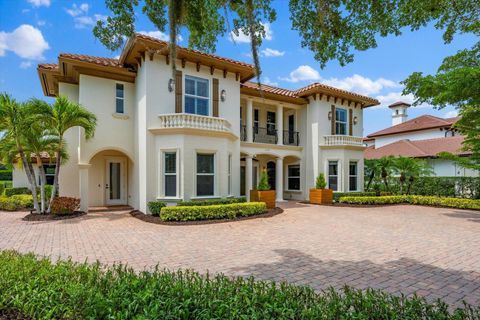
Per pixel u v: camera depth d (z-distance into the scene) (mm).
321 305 2809
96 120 12742
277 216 12836
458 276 5477
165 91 13008
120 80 13914
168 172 12820
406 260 6469
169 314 2635
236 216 12141
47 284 3359
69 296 3086
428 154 24469
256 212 12719
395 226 10758
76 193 14641
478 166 15648
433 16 5332
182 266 5875
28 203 14594
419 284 5055
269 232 9383
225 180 13656
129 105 14180
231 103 14953
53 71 13930
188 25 4996
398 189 21422
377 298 2965
